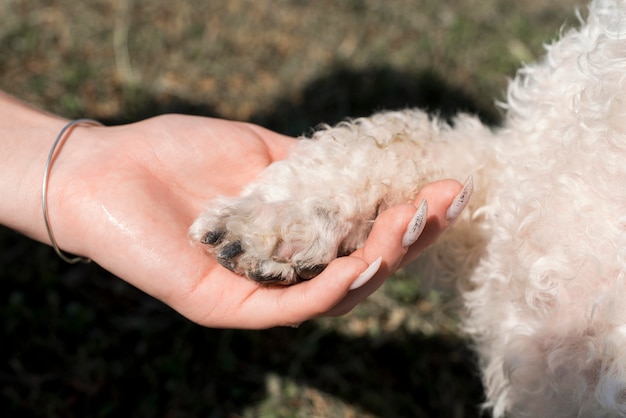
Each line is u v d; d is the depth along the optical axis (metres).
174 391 0.54
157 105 0.67
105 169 0.43
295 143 0.46
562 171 0.41
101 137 0.44
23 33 0.72
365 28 0.78
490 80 0.73
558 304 0.41
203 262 0.41
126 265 0.42
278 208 0.40
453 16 0.82
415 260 0.48
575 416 0.41
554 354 0.41
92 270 0.58
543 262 0.41
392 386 0.56
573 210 0.40
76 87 0.68
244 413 0.54
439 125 0.47
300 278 0.40
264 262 0.39
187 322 0.57
